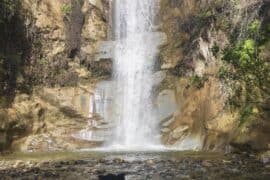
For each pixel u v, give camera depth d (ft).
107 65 87.40
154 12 89.76
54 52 86.84
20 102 80.28
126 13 91.50
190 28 83.25
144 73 85.51
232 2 74.59
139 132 81.30
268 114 62.49
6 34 82.99
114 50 87.86
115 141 80.53
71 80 85.71
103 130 80.69
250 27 67.10
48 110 81.97
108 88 84.74
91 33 89.25
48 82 84.94
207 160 56.18
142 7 90.94
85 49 88.33
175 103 80.69
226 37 74.02
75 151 73.31
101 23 90.12
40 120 80.64
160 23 88.69
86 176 45.70
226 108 69.82
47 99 83.20
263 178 43.27
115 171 48.39
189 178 43.80
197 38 80.79
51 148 77.41
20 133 78.13
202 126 73.67
